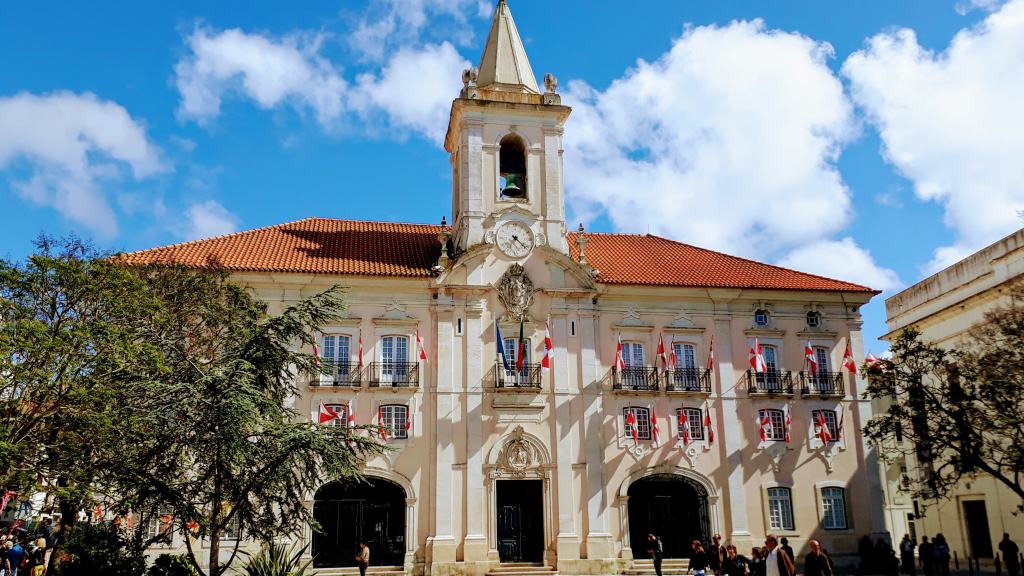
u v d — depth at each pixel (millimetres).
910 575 29125
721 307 32500
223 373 17781
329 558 27969
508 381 29984
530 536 29547
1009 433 23062
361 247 32656
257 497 18156
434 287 30375
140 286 20859
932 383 31438
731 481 30703
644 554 30281
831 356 32844
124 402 18484
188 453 17703
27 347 18047
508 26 35281
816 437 31797
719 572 21141
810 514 30969
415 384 29281
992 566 30844
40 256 19828
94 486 20734
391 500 28953
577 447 29922
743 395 31750
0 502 20828
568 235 36312
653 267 33719
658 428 30719
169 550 26344
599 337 31266
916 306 36438
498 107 32719
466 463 28984
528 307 30891
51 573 20641
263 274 29188
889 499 36219
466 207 31719
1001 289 29906
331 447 18422
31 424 18797
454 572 27875
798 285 33281
